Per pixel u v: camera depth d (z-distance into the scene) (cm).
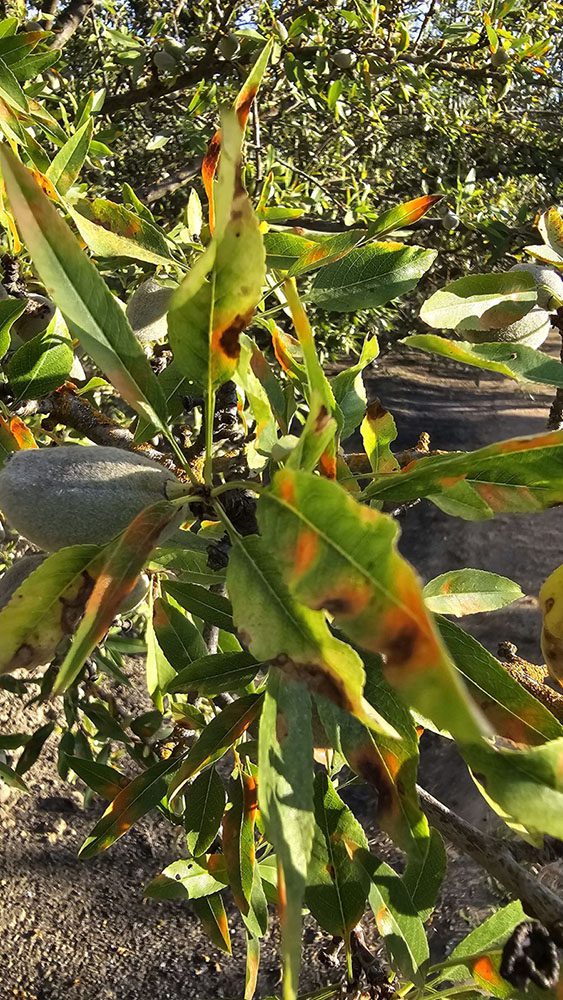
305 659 15
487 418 248
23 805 109
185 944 97
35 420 44
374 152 130
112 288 70
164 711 43
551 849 23
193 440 37
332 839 24
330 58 85
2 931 94
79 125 39
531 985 20
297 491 14
